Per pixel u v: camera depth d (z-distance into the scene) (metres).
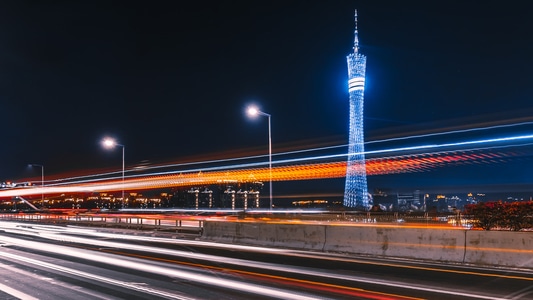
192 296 9.66
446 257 14.64
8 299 9.59
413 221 34.47
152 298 9.52
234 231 22.44
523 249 13.29
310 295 9.66
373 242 16.67
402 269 13.09
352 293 9.83
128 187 79.12
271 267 13.62
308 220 40.72
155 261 15.12
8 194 126.94
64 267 13.92
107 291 10.24
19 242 22.92
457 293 9.79
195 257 16.17
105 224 37.69
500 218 18.94
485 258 13.84
